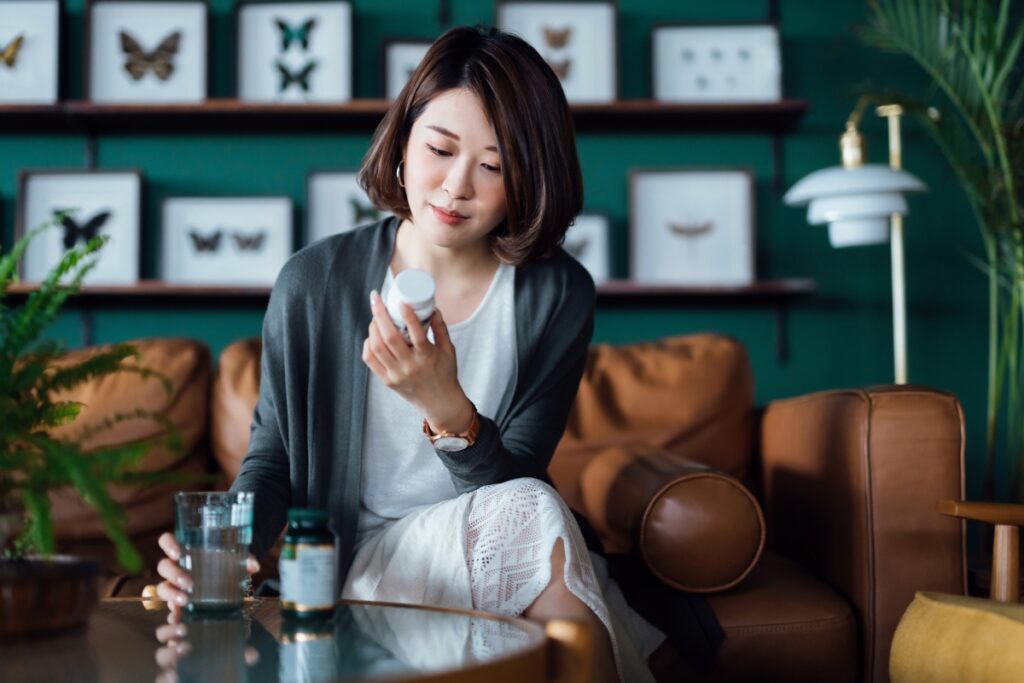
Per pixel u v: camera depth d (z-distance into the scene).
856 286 3.11
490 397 1.51
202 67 3.01
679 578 1.65
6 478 0.93
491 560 1.28
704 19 3.12
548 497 1.29
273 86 3.02
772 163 3.13
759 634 1.63
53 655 0.90
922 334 3.11
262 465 1.44
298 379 1.46
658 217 3.07
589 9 3.06
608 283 2.91
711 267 3.06
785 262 3.11
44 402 1.00
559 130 1.41
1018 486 2.71
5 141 3.05
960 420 1.69
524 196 1.40
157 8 3.03
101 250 2.98
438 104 1.36
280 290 1.49
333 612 1.03
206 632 1.00
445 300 1.51
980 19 2.75
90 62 2.99
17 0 2.99
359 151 3.10
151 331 3.03
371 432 1.45
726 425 2.24
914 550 1.66
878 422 1.69
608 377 2.27
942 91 3.14
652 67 3.07
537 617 1.24
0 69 2.98
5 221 3.03
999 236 2.81
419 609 1.11
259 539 1.35
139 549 1.99
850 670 1.66
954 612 1.39
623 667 1.40
